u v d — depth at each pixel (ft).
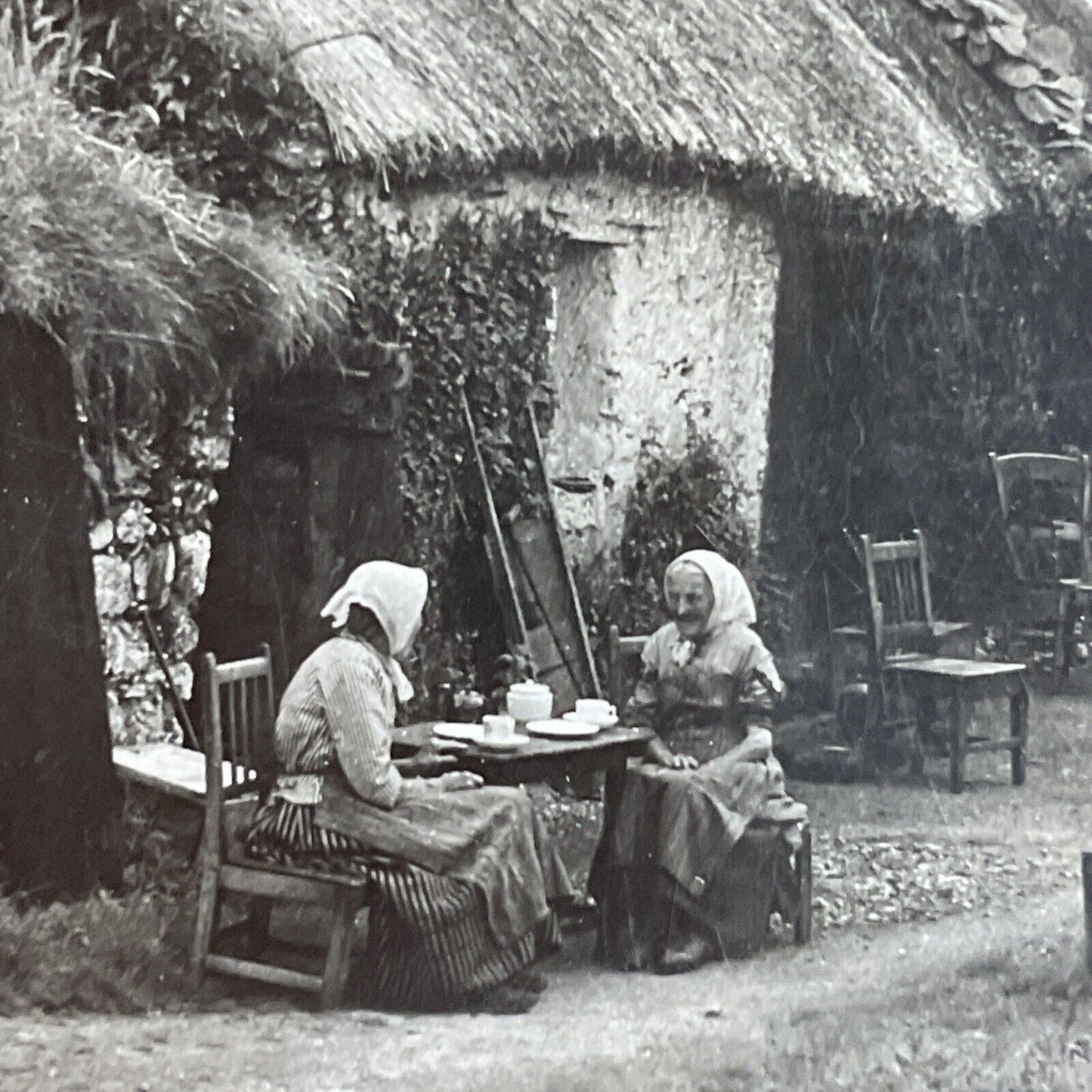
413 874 26.27
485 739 28.78
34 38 34.91
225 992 26.66
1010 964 28.66
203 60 36.58
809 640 52.19
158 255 32.32
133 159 33.17
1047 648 58.39
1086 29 65.41
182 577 34.24
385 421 38.34
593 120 43.32
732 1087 21.84
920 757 45.93
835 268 53.42
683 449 48.24
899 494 56.03
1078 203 58.85
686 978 28.96
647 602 47.32
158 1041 23.56
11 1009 24.73
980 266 57.16
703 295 48.29
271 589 37.50
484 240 42.32
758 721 30.99
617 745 29.63
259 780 28.12
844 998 26.76
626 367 46.47
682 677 31.19
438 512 41.73
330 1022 25.17
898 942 31.24
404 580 27.27
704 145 45.57
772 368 51.08
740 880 30.35
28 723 28.91
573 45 45.11
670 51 47.88
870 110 53.36
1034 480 59.31
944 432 57.16
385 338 39.83
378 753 26.50
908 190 51.90
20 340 29.19
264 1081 21.85
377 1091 21.49
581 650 43.70
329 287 36.96
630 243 46.09
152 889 29.84
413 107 39.68
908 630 48.29
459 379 41.93
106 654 32.76
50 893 28.91
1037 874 36.81
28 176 30.83
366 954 27.02
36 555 29.07
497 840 26.78
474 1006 26.55
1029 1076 22.13
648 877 29.91
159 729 33.86
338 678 26.66
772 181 47.47
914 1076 22.20
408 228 40.29
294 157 37.11
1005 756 48.19
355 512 38.04
